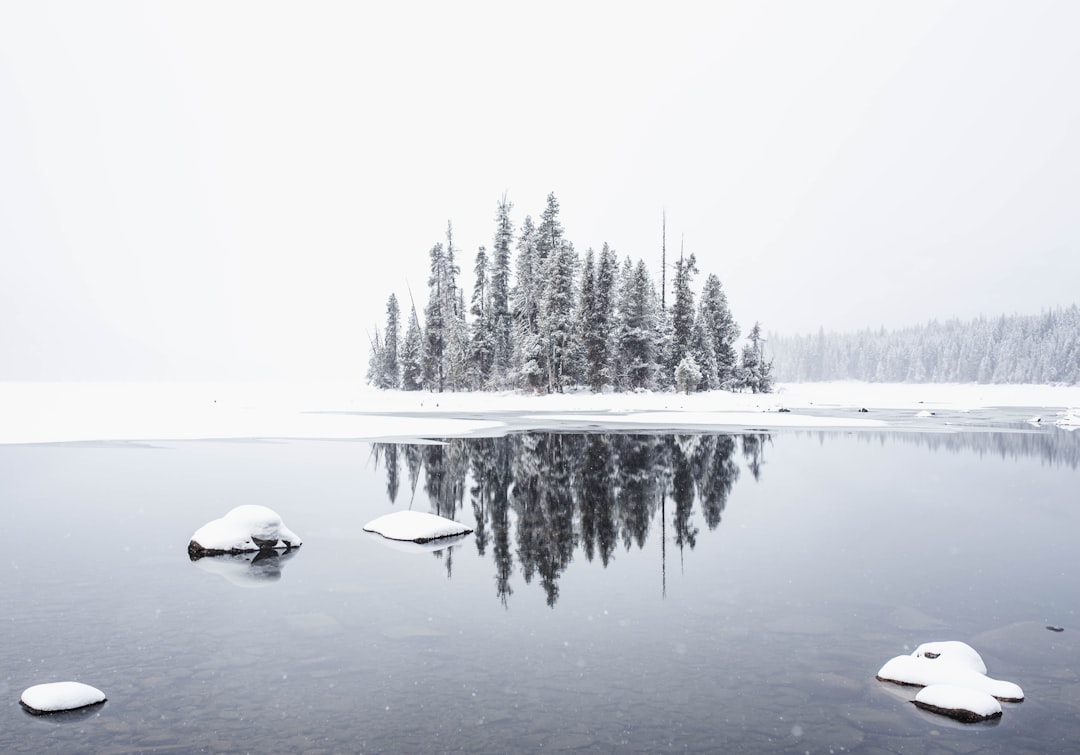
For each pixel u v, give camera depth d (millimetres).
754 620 8109
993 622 8055
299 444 28125
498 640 7414
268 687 6145
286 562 10758
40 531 12773
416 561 10867
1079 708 5855
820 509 15398
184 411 50250
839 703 5906
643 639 7457
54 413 46719
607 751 4973
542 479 19422
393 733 5254
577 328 62625
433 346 74750
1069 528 13484
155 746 5039
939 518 14430
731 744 5125
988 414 53094
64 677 6336
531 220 70188
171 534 12602
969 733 5352
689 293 68500
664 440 30328
